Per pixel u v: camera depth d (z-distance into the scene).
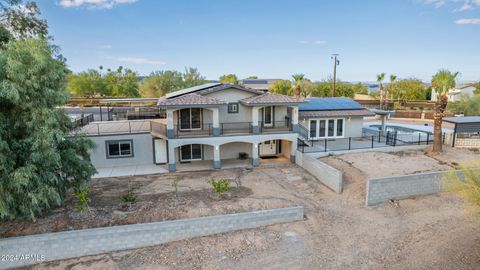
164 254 10.53
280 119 23.14
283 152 23.77
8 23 16.52
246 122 21.91
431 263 9.46
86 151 13.22
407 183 14.95
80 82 57.34
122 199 13.95
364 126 32.53
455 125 22.14
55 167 11.40
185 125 21.25
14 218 10.98
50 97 10.48
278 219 12.59
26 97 9.90
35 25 17.81
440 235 11.16
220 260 10.09
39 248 10.20
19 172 9.67
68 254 10.47
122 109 34.69
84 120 24.91
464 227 11.66
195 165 21.09
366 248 10.60
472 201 9.76
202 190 15.94
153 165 21.16
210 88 23.36
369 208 14.07
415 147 22.30
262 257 10.20
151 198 14.61
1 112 10.09
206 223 11.66
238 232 11.95
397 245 10.70
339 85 55.94
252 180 17.94
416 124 35.16
